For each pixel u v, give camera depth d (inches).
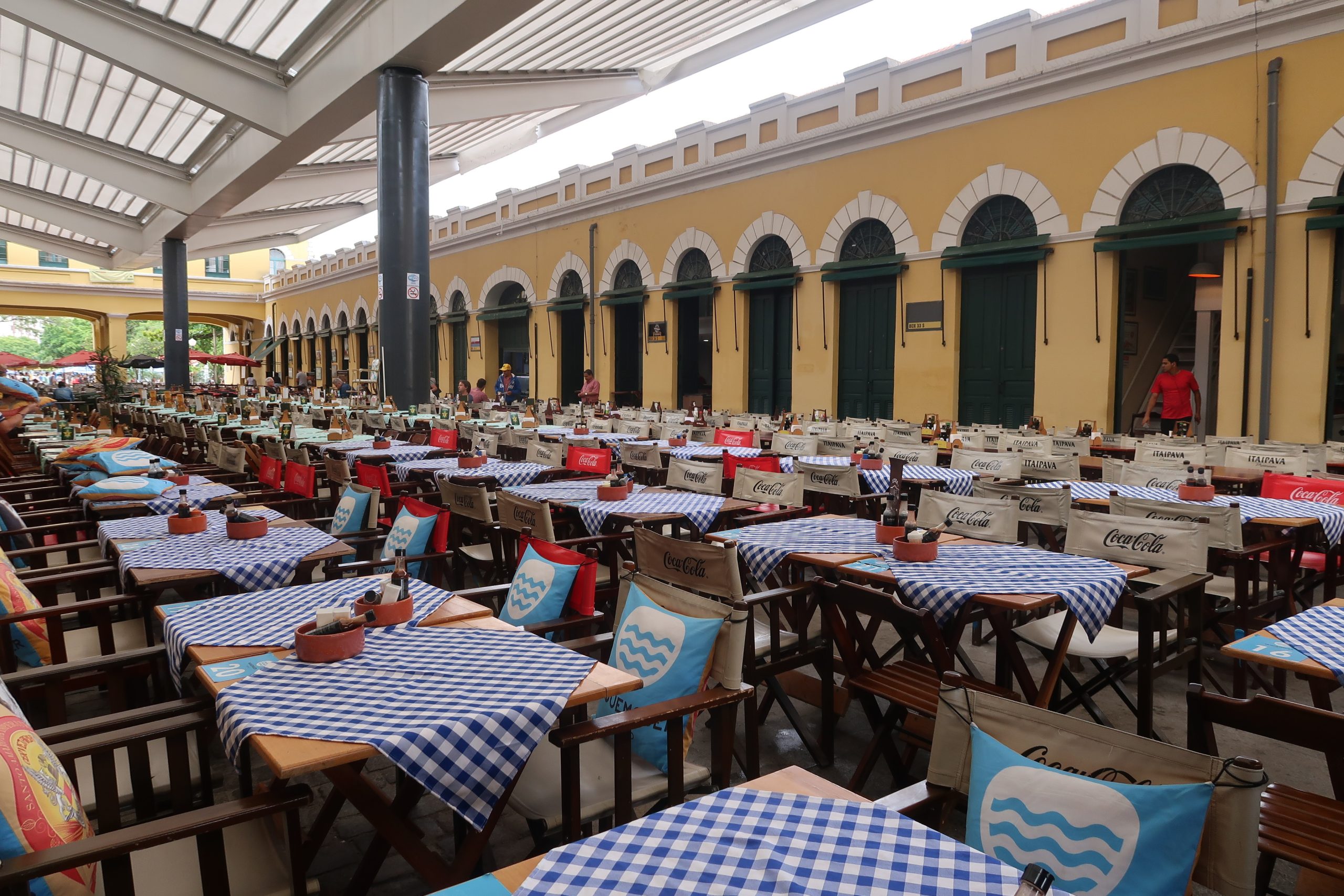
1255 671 160.9
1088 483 229.1
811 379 580.4
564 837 80.0
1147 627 128.1
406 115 443.8
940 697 66.9
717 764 96.2
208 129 653.3
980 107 476.7
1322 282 364.5
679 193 667.4
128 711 84.2
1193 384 384.8
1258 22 371.9
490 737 71.2
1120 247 420.8
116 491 201.8
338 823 116.6
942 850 53.2
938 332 506.6
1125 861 52.9
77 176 829.8
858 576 137.0
